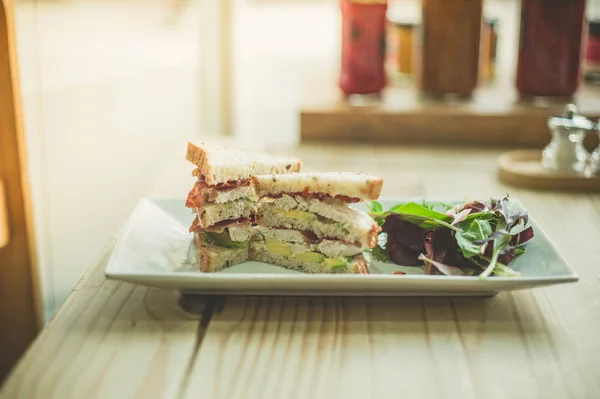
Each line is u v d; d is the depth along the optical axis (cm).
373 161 116
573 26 122
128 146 187
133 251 76
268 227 77
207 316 69
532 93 127
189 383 60
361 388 60
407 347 65
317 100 132
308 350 65
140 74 221
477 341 66
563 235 89
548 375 62
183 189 102
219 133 164
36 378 61
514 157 114
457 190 104
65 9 237
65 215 167
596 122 121
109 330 67
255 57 197
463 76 127
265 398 59
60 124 188
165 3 236
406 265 77
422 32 127
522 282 68
